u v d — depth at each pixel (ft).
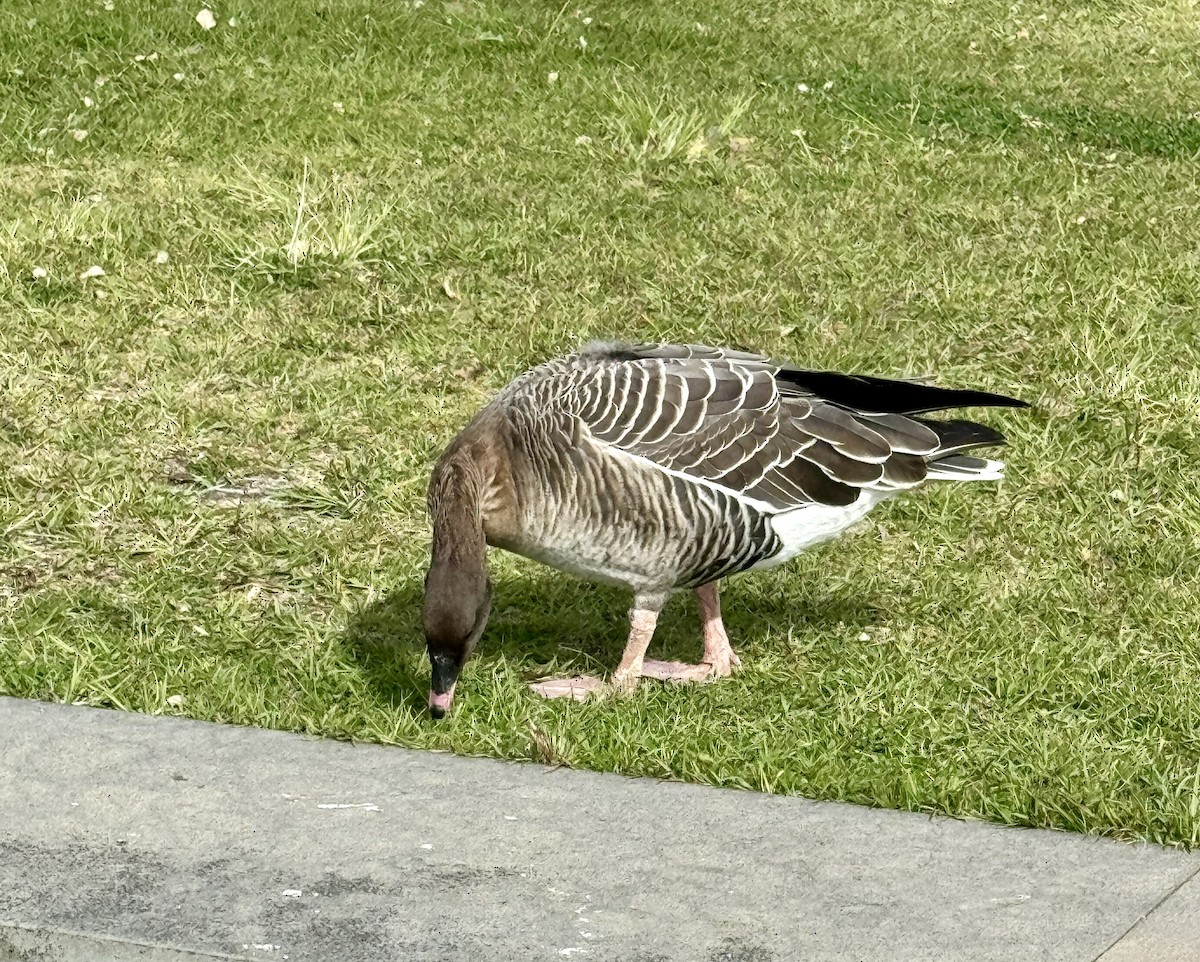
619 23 20.10
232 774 10.17
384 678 10.85
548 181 15.51
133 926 9.43
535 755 10.37
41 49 17.35
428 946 9.39
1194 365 13.55
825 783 10.30
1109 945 9.48
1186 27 23.70
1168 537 12.05
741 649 11.30
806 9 21.98
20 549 11.67
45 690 10.66
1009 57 21.34
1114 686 11.00
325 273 14.12
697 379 10.73
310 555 11.73
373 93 17.33
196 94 16.84
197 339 13.42
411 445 12.57
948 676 11.05
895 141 17.34
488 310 13.87
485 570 10.48
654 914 9.56
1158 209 15.87
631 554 10.64
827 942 9.46
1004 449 12.67
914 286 14.35
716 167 16.01
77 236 14.28
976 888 9.73
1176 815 10.11
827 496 10.80
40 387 12.89
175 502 12.01
